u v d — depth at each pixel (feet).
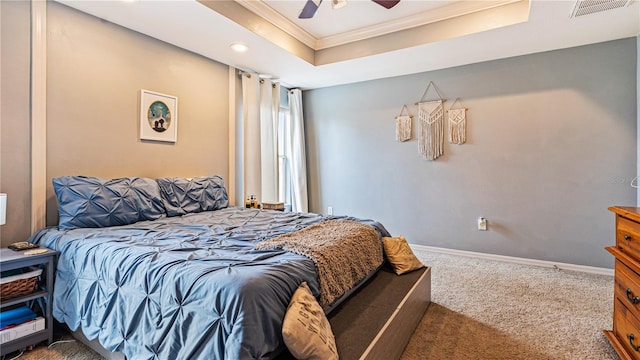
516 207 11.41
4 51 6.81
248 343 3.48
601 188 10.13
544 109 10.85
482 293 8.63
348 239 6.30
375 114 14.10
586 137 10.28
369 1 9.16
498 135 11.61
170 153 10.22
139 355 4.29
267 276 4.09
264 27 9.76
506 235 11.60
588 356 5.76
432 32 10.01
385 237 8.06
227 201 10.88
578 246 10.52
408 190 13.44
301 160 15.37
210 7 8.04
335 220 8.18
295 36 11.08
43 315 6.11
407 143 13.41
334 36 11.45
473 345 6.12
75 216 6.89
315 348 3.77
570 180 10.55
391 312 5.41
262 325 3.68
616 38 9.70
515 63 11.25
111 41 8.64
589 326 6.81
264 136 13.65
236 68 12.51
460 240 12.44
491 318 7.19
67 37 7.78
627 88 9.71
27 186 7.16
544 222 10.98
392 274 7.38
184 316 3.94
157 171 9.85
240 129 12.79
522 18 8.61
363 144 14.43
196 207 9.61
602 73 10.00
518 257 11.43
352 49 11.48
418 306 6.84
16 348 5.53
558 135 10.67
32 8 7.18
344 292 5.52
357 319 5.14
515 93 11.29
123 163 8.96
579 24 8.71
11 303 5.51
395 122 13.61
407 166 13.43
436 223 12.89
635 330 5.22
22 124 7.07
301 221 8.09
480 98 11.89
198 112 11.11
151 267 4.55
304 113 15.99
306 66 12.24
